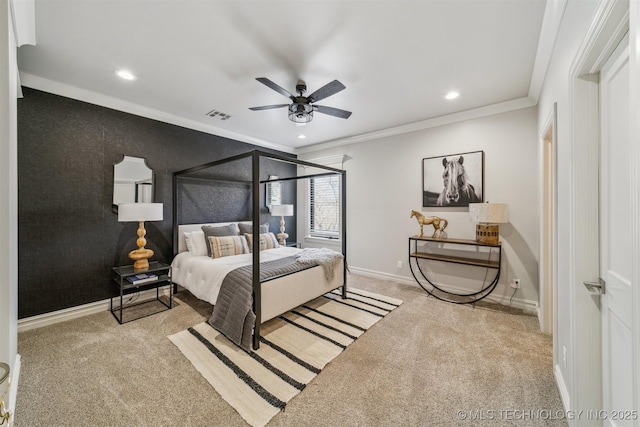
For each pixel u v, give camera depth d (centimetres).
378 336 238
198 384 173
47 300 258
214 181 405
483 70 235
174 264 338
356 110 331
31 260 250
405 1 157
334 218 495
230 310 228
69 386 170
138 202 320
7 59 133
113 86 267
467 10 164
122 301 281
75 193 275
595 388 129
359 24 177
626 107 105
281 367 191
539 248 268
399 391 168
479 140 328
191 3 158
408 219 394
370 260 438
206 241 349
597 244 128
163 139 344
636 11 72
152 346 218
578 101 130
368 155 438
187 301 320
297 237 548
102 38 191
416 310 296
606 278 122
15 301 170
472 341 228
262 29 183
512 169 305
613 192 115
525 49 203
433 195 366
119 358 201
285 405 156
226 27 180
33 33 170
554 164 176
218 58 217
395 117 357
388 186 414
